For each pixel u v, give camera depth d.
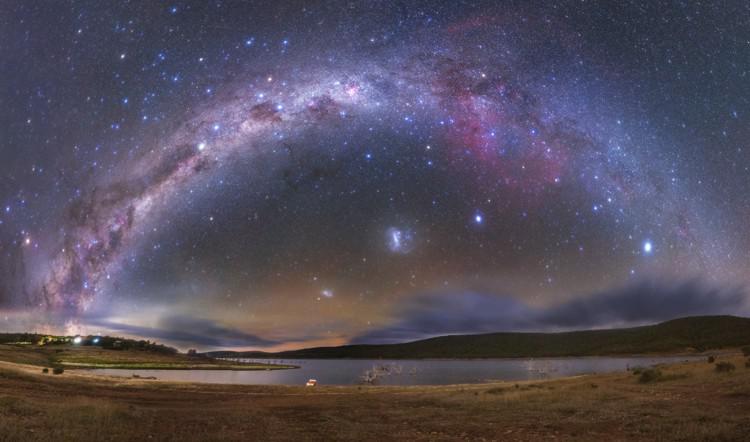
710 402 19.19
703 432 12.86
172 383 45.22
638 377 32.09
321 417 20.70
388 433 16.19
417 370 131.50
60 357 119.06
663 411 17.72
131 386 40.34
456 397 28.97
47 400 24.33
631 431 14.54
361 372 135.62
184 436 14.43
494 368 136.12
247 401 30.00
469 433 15.96
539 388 32.62
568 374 90.81
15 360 85.62
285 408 25.06
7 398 19.92
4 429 12.98
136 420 17.53
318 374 122.50
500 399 25.78
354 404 27.09
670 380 28.70
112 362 121.88
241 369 144.38
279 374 121.62
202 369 127.00
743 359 34.81
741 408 17.11
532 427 16.53
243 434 15.37
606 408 19.53
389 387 45.59
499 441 14.39
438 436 15.50
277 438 14.70
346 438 14.96
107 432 14.30
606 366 121.25
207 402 29.11
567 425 16.50
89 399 26.81
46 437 12.45
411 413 21.80
